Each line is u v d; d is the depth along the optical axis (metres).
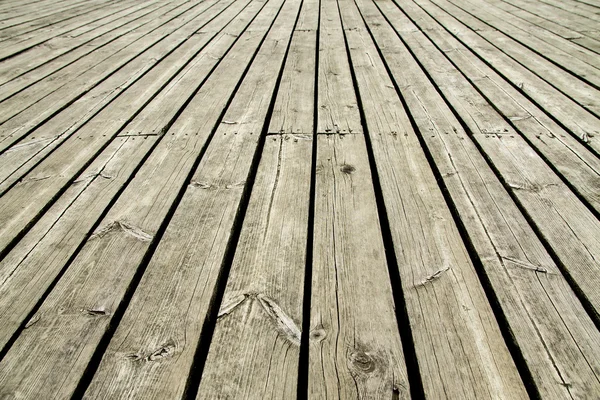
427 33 2.03
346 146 1.07
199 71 1.62
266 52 1.82
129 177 0.97
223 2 2.97
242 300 0.67
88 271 0.73
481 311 0.65
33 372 0.59
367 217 0.83
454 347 0.60
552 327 0.62
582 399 0.54
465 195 0.88
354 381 0.56
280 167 0.99
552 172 0.95
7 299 0.69
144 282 0.71
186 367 0.59
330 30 2.14
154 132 1.16
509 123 1.17
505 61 1.64
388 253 0.78
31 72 1.69
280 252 0.76
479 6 2.58
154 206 0.88
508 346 0.61
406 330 0.64
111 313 0.66
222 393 0.56
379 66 1.62
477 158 1.01
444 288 0.69
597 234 0.78
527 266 0.72
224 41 2.01
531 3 2.62
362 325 0.63
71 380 0.58
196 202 0.88
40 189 0.94
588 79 1.45
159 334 0.63
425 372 0.58
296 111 1.27
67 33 2.25
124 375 0.58
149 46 1.98
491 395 0.55
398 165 0.99
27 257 0.76
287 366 0.58
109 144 1.11
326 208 0.85
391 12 2.49
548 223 0.80
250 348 0.61
